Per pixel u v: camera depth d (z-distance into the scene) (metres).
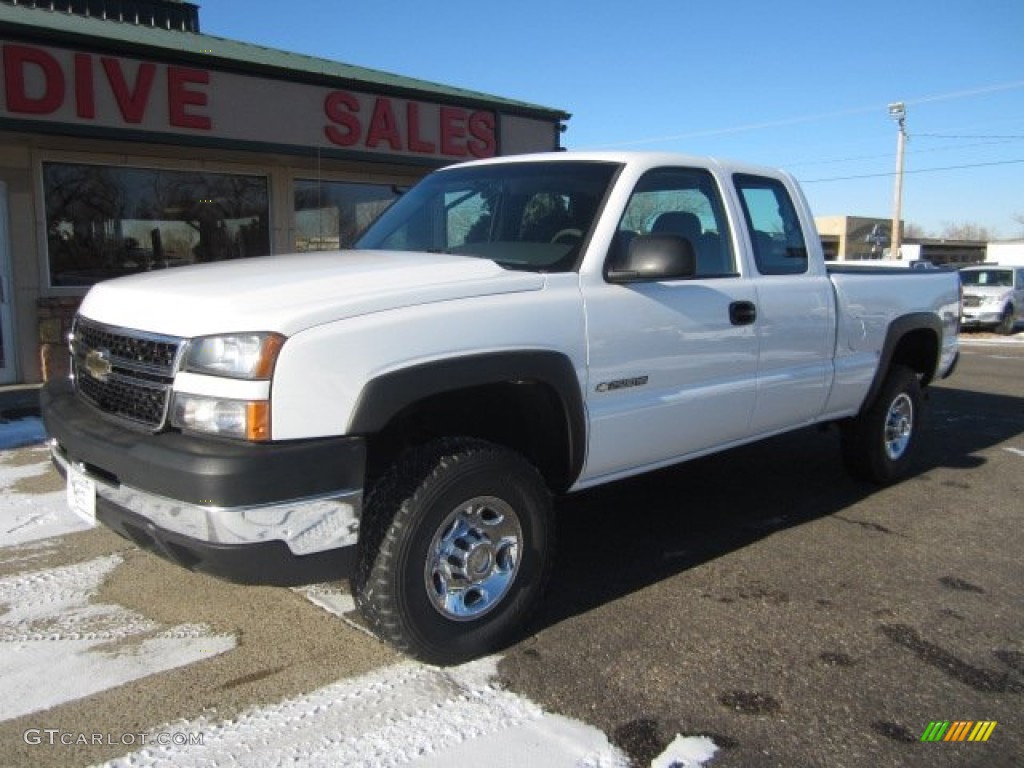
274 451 2.70
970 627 3.72
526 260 3.77
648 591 4.05
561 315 3.44
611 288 3.68
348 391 2.83
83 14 11.41
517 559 3.41
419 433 3.51
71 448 3.17
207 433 2.78
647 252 3.53
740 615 3.79
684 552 4.58
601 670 3.28
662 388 3.93
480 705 3.00
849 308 5.13
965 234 98.38
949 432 7.93
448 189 4.50
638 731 2.87
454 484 3.13
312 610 3.74
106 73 8.43
